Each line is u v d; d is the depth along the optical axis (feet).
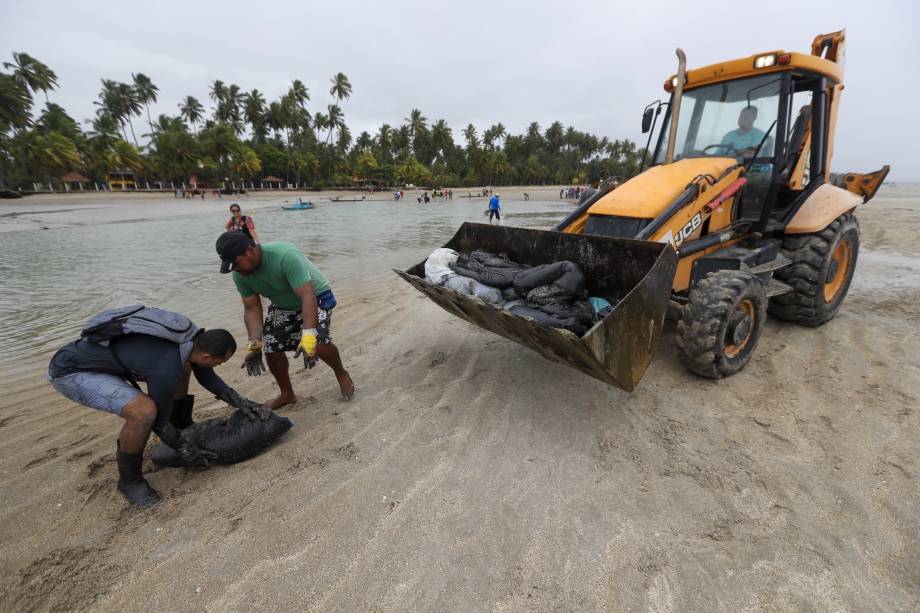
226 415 12.51
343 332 19.07
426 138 362.12
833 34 17.87
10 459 10.66
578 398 12.63
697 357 12.50
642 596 6.85
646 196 13.52
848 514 8.30
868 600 6.74
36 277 31.17
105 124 255.50
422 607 6.75
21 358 17.08
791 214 16.43
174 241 50.80
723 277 12.53
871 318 18.26
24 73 249.14
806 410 11.68
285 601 6.90
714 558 7.48
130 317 8.95
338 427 11.71
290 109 297.74
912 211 63.93
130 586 7.23
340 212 103.30
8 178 224.53
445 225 67.72
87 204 142.82
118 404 8.62
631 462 9.95
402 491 9.21
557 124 409.69
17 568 7.63
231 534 8.25
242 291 11.73
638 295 9.51
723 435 10.80
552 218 77.00
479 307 11.50
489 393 13.11
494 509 8.65
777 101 15.10
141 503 9.11
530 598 6.86
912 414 11.23
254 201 162.09
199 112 317.63
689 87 17.16
